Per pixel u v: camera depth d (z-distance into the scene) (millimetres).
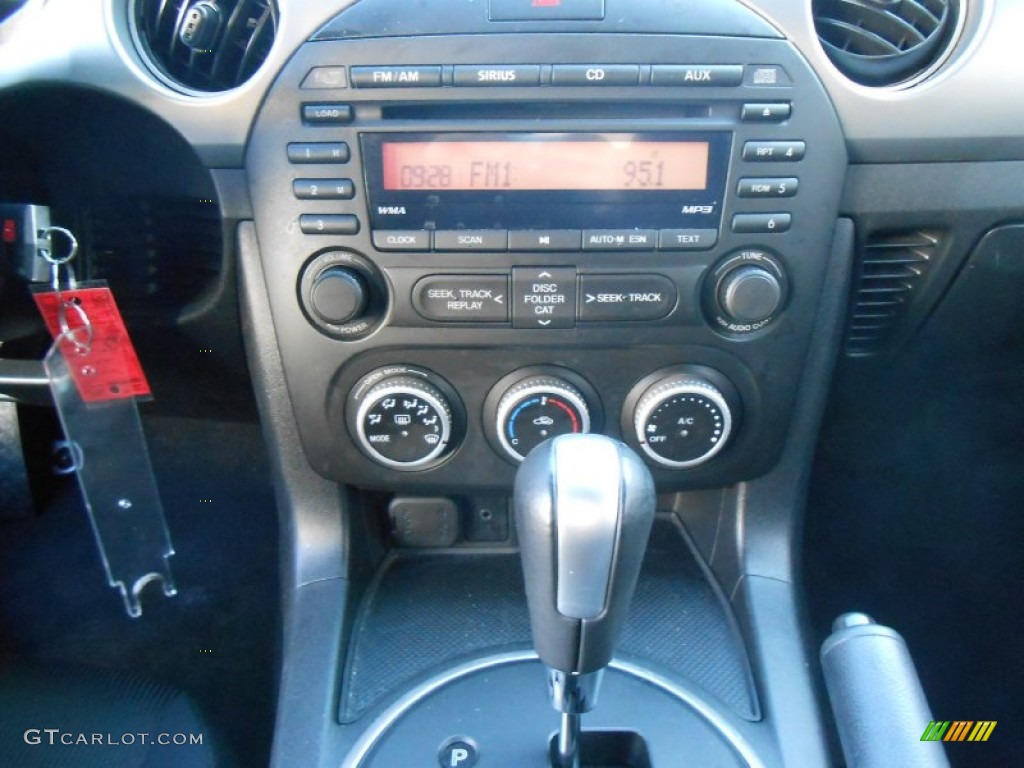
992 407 1143
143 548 1037
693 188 820
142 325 1018
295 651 921
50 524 1495
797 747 842
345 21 794
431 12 787
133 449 979
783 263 850
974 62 847
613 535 577
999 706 1229
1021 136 866
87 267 996
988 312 990
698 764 826
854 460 1247
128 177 945
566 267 833
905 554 1354
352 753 833
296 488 991
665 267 837
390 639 948
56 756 946
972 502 1282
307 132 809
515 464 925
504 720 854
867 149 862
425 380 882
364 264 835
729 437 919
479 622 965
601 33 787
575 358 876
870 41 876
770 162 818
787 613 956
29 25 862
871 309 994
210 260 985
